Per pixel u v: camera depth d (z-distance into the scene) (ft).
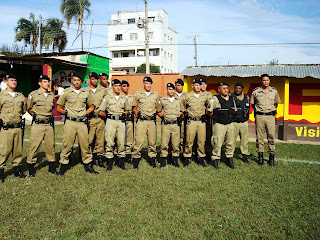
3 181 15.87
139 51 143.13
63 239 10.05
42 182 15.80
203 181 16.26
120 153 18.63
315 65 32.71
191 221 11.43
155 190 14.69
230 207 12.75
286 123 31.60
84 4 104.58
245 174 17.78
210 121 21.70
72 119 16.93
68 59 57.72
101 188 14.88
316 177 17.17
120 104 18.26
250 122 34.55
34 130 16.75
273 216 11.89
